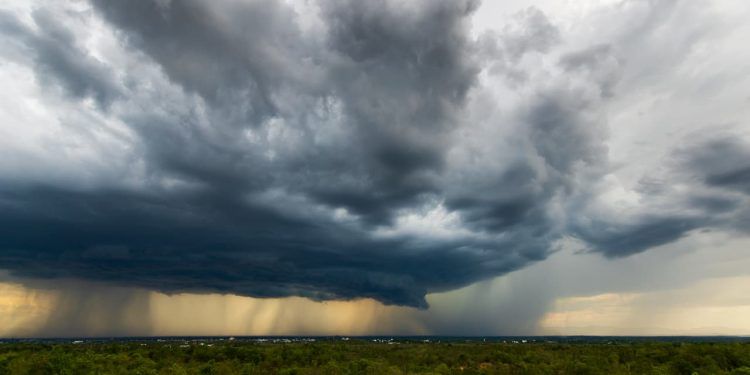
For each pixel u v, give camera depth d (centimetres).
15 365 7600
